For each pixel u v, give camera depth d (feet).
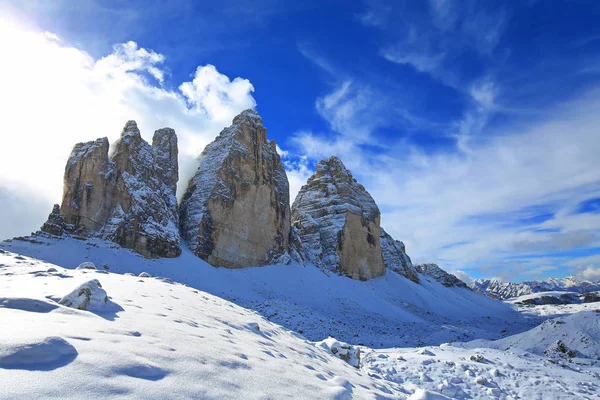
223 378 13.62
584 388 41.93
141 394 10.59
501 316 268.00
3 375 9.62
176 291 38.09
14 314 15.26
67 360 11.24
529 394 38.96
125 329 16.29
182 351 15.11
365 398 18.67
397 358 51.60
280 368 18.11
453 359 52.13
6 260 41.75
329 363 29.01
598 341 66.28
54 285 24.64
